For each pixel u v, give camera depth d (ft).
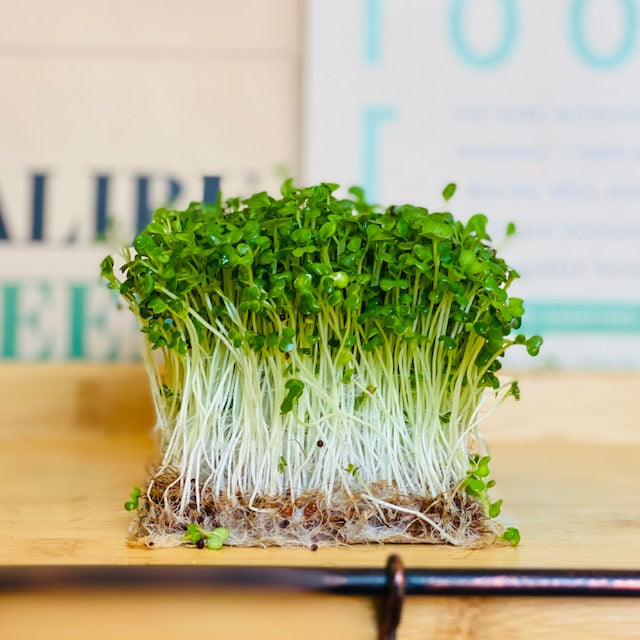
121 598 0.92
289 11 1.46
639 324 1.48
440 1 1.46
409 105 1.46
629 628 0.94
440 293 1.03
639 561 1.00
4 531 1.04
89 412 1.41
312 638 0.93
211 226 1.01
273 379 1.07
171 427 1.09
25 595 0.91
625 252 1.48
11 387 1.40
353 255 1.01
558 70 1.47
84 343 1.46
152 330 1.01
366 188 1.46
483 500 1.04
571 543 1.03
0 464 1.27
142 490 1.06
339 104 1.45
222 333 1.05
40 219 1.45
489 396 1.10
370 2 1.45
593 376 1.42
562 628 0.94
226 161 1.46
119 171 1.46
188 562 0.97
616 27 1.47
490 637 0.94
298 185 1.46
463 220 1.47
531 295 1.47
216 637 0.92
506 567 0.96
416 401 1.07
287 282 1.02
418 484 1.05
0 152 1.45
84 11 1.45
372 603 0.93
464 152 1.47
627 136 1.48
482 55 1.46
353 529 1.02
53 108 1.45
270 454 1.04
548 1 1.46
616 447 1.40
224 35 1.46
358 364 1.07
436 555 1.00
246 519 1.02
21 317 1.46
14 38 1.45
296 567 0.93
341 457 1.04
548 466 1.30
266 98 1.46
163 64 1.46
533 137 1.47
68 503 1.12
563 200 1.47
